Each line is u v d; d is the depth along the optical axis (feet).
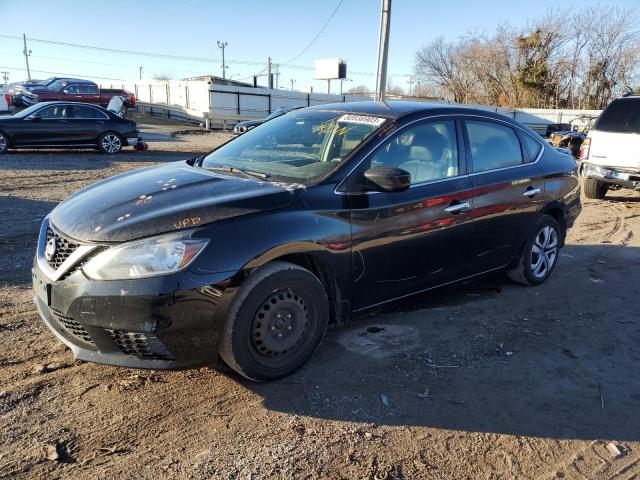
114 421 9.74
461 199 13.94
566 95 186.29
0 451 8.78
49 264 10.44
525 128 17.08
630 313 15.96
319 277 11.89
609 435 10.14
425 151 13.52
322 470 8.77
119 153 56.95
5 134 50.29
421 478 8.74
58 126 52.65
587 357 13.11
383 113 13.55
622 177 31.91
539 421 10.45
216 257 9.77
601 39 176.96
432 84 213.25
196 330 9.75
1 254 19.08
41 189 33.06
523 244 16.61
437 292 14.76
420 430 9.96
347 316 12.25
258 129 15.29
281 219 10.66
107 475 8.41
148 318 9.35
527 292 17.33
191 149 65.26
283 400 10.62
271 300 10.58
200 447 9.18
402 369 12.03
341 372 11.74
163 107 138.62
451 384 11.56
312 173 11.95
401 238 12.62
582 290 17.71
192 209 10.16
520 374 12.14
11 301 14.90
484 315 15.28
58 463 8.60
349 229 11.59
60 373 11.24
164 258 9.48
